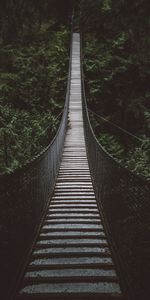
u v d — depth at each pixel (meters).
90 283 4.27
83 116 19.91
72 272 4.57
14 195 4.02
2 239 3.46
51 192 9.23
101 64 25.88
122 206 4.71
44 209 7.52
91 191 9.44
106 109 25.25
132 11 8.09
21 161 13.73
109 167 6.41
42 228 6.36
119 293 4.00
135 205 3.84
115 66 25.75
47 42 27.80
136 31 8.42
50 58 26.11
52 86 23.66
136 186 3.81
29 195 5.24
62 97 23.95
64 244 5.50
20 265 4.45
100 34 29.16
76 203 8.29
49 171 9.09
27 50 24.88
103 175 7.62
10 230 3.82
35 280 4.32
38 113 21.08
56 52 27.25
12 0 10.40
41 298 3.90
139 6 7.82
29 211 5.27
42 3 12.76
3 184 3.49
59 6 32.78
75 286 4.18
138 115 23.44
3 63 22.38
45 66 25.06
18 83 22.30
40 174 6.89
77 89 25.00
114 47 26.17
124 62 24.97
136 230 3.75
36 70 23.75
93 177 10.48
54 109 22.83
